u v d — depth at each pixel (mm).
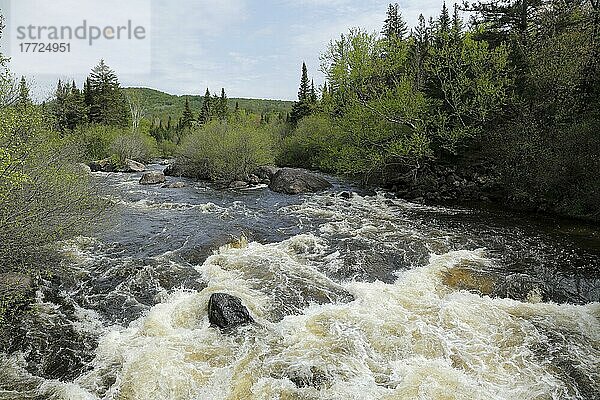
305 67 64875
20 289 9984
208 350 8703
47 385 7758
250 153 30516
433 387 7547
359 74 27266
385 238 15789
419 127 24250
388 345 8883
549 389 7582
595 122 18109
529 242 15453
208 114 77250
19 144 10188
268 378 7816
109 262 12914
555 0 27266
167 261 13062
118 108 60719
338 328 9562
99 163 39781
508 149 21141
